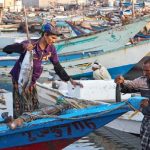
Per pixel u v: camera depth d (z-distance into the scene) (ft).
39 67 23.98
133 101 23.43
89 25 112.16
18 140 23.63
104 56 62.49
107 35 65.05
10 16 173.27
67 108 25.14
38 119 23.70
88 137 35.04
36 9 223.30
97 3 248.32
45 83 51.03
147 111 22.44
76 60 61.98
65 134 24.21
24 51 23.59
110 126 36.70
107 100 42.27
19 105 24.35
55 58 24.56
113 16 136.87
